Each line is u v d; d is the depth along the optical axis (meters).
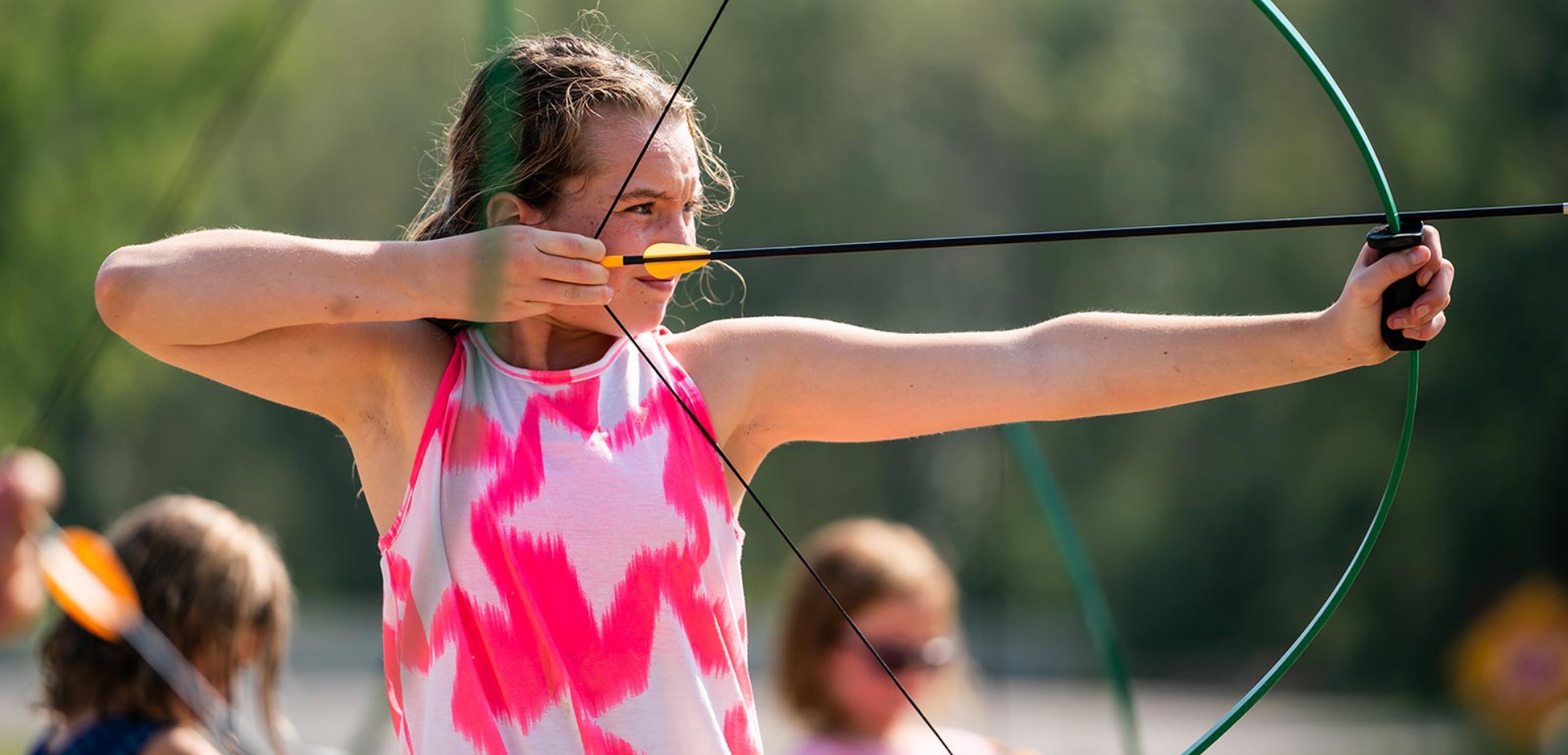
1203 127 59.03
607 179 6.46
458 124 7.01
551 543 6.15
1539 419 47.09
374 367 6.48
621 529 6.17
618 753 6.11
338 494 64.88
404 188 60.88
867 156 61.44
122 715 9.00
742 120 60.62
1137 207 60.34
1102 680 51.97
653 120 6.58
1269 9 6.44
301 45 55.19
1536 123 47.03
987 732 25.91
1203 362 6.55
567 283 5.96
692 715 6.17
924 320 61.50
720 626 6.36
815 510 63.47
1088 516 56.88
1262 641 53.12
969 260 61.78
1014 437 14.49
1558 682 43.59
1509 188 46.50
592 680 6.15
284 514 64.38
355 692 42.25
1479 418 47.72
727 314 43.25
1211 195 57.75
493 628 6.12
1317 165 50.00
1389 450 49.16
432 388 6.46
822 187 61.09
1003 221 62.31
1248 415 53.50
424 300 5.96
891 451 63.69
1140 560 55.81
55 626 9.18
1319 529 51.44
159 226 41.75
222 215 56.56
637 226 6.49
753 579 61.44
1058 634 54.38
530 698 6.11
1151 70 60.56
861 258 61.22
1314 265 50.25
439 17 61.16
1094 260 61.00
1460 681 46.72
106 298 5.94
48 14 41.38
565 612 6.14
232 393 62.25
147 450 60.56
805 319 6.93
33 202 41.19
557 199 6.50
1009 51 63.41
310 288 5.94
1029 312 61.59
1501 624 45.94
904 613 8.91
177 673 9.07
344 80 60.22
